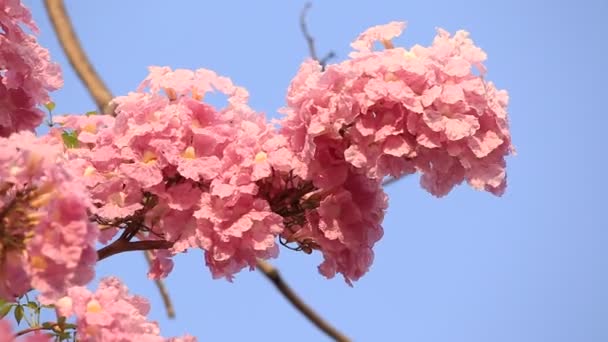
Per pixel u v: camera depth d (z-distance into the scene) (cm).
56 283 351
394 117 373
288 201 384
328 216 381
